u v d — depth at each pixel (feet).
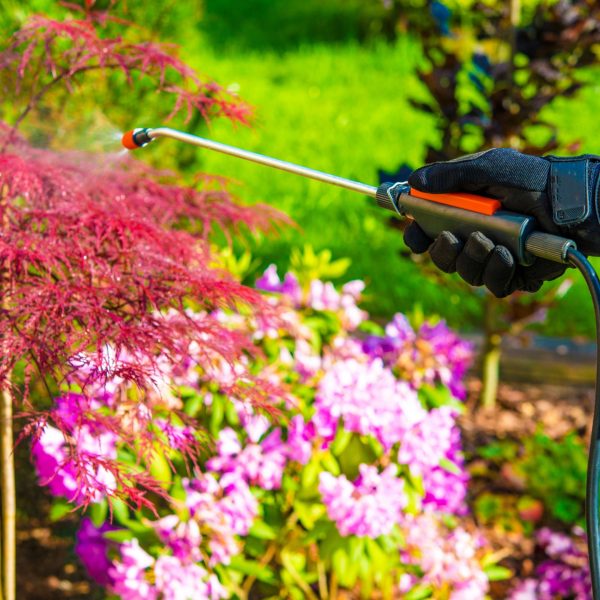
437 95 16.07
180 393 10.27
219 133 29.37
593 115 30.37
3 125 9.62
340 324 12.71
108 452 9.69
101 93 14.67
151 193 10.27
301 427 10.61
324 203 25.18
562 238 6.20
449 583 11.39
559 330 20.10
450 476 12.27
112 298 8.29
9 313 7.86
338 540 10.76
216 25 45.78
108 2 15.14
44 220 8.63
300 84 36.45
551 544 13.42
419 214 6.81
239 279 12.43
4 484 9.68
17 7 14.32
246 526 10.28
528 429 16.96
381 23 42.70
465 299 20.44
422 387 12.49
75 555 12.89
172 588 9.96
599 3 15.92
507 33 16.43
